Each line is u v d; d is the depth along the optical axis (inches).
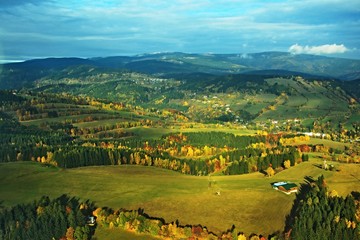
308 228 6766.7
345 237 6663.4
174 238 6688.0
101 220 7096.5
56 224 6692.9
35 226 6673.2
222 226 7214.6
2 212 7406.5
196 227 6865.2
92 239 6678.2
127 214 7071.9
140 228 6771.7
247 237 6850.4
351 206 7224.4
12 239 6569.9
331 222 6909.5
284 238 6722.4
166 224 7170.3
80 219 6904.5
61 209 7106.3
